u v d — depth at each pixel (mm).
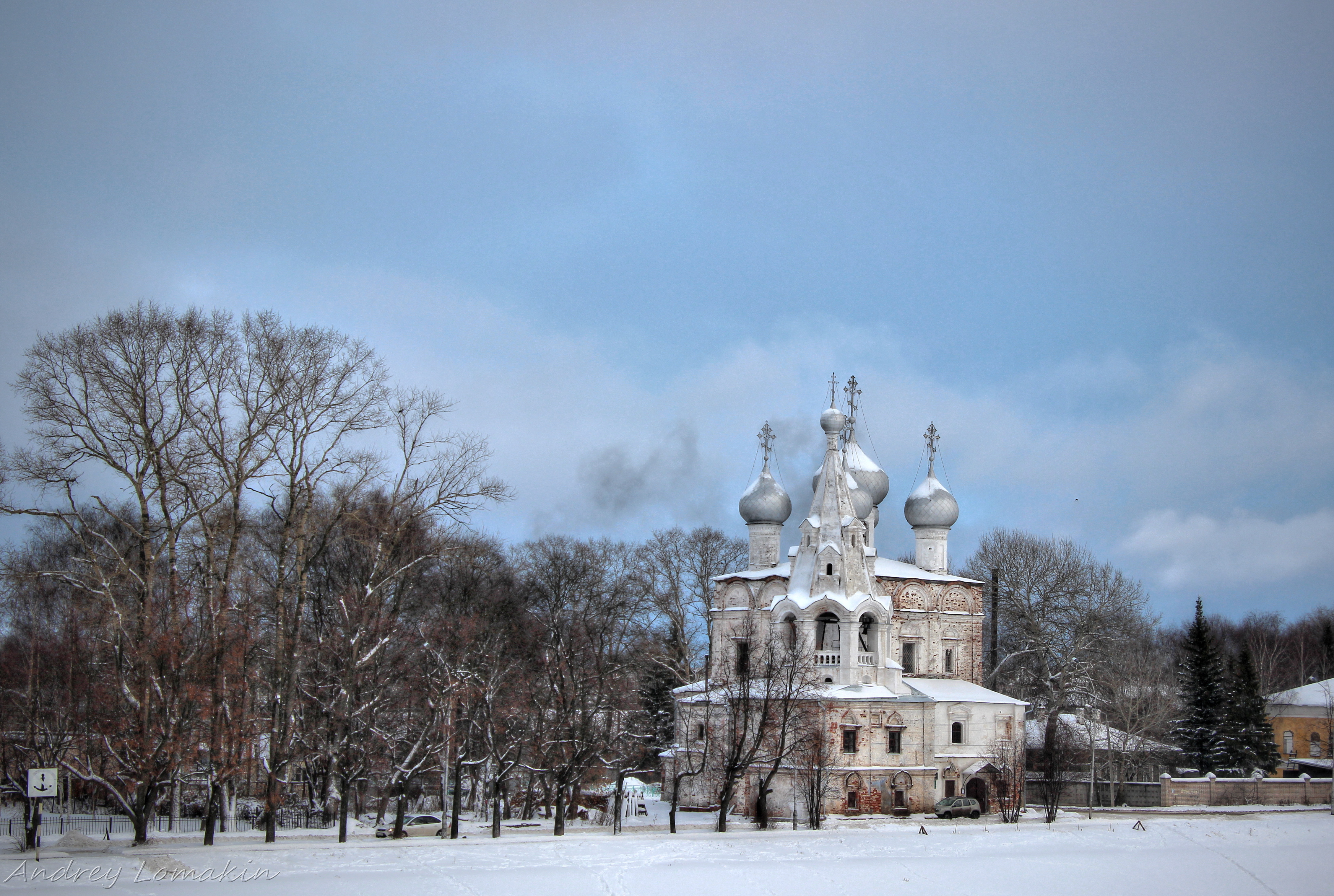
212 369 67875
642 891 54562
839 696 87188
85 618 67562
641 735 100312
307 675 73812
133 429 65438
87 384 64875
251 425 68250
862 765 87062
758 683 83250
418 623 78688
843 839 70312
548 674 81750
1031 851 68000
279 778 67562
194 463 66500
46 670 73000
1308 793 99562
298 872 55406
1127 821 83688
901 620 96688
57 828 74125
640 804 93625
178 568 69750
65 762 63219
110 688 64125
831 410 94750
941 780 89250
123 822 78125
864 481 103812
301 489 70188
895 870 61281
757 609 96250
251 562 76125
